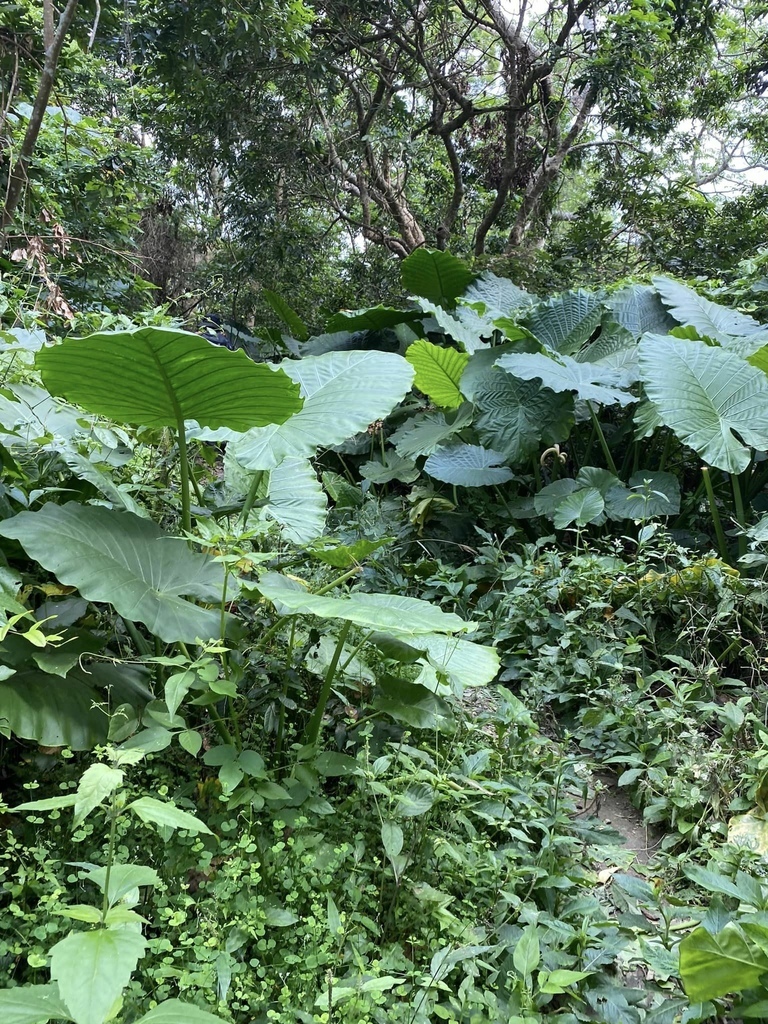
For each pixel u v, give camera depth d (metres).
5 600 1.61
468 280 6.93
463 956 1.46
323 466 6.28
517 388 4.71
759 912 1.45
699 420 3.69
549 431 4.62
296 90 8.46
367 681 2.29
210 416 2.04
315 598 1.78
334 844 1.77
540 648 3.12
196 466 3.12
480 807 1.98
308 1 8.25
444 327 5.41
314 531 2.67
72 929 1.37
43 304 3.59
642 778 2.49
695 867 1.57
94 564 1.75
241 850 1.61
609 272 8.96
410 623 1.65
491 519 4.66
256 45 7.16
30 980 1.35
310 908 1.58
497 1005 1.48
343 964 1.48
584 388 4.27
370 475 5.43
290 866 1.63
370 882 1.77
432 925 1.64
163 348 1.73
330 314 9.53
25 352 2.63
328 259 10.71
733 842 2.02
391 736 2.26
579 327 5.35
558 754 2.45
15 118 5.99
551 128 9.67
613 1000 1.53
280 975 1.43
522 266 8.28
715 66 10.83
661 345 4.03
